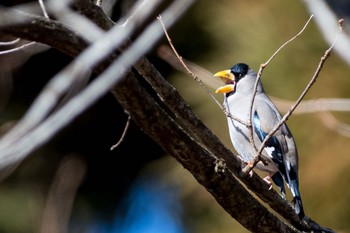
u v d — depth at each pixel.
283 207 8.38
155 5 6.82
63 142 20.42
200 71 11.48
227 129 13.24
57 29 6.63
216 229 14.11
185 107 7.56
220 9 14.28
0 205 19.23
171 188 15.34
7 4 12.36
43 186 19.78
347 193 12.62
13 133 6.14
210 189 7.70
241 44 13.75
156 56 18.02
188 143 7.33
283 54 13.23
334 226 12.64
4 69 13.27
